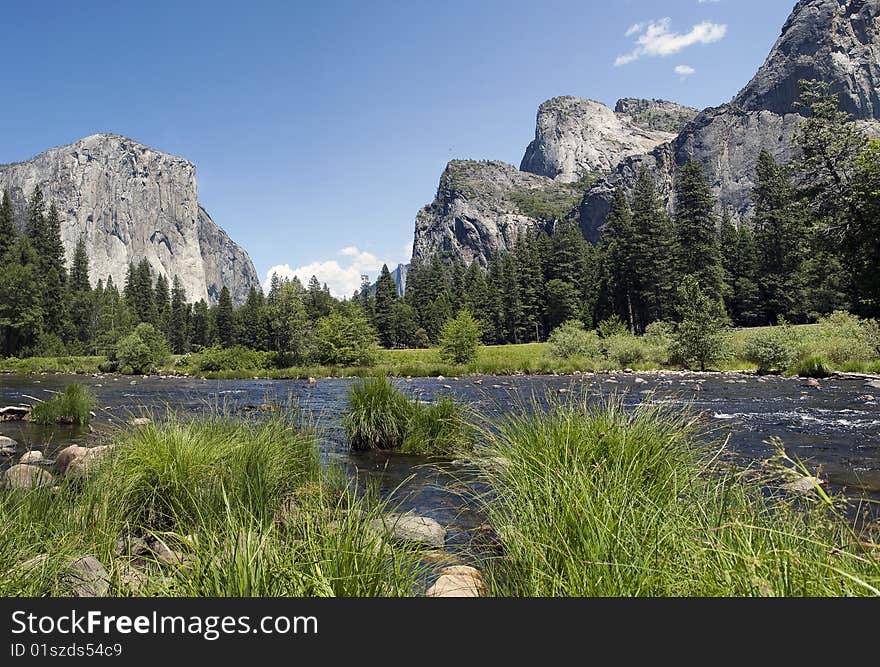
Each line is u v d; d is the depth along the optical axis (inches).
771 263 2554.1
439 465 276.8
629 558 93.2
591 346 1478.8
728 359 1205.7
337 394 735.1
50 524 138.9
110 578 106.1
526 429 170.6
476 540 157.8
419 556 125.6
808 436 353.4
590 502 110.6
